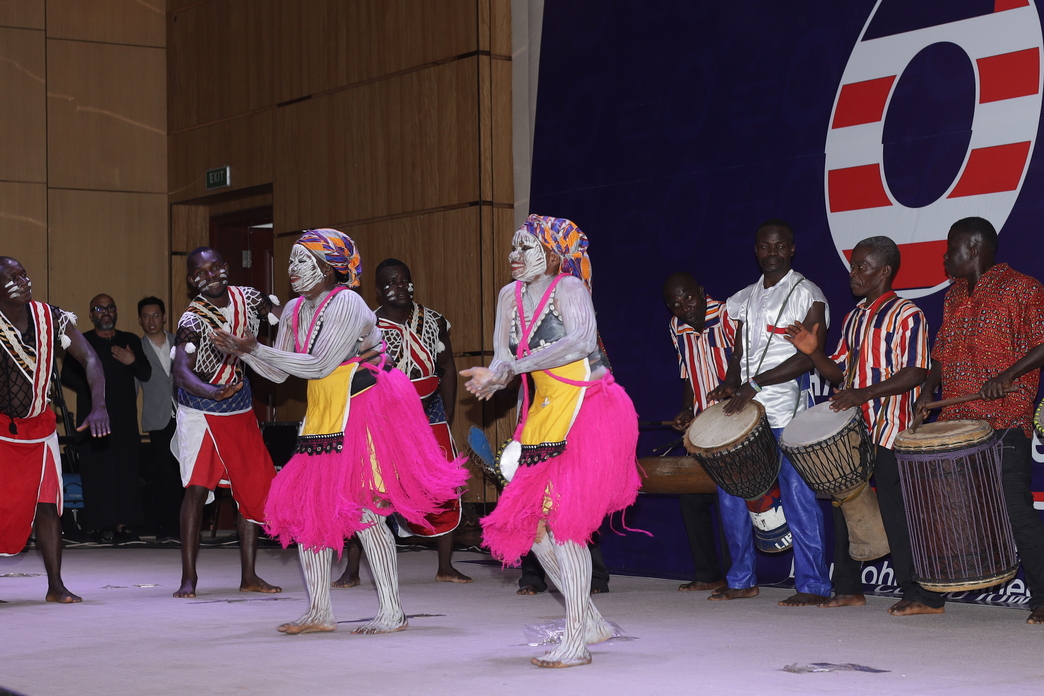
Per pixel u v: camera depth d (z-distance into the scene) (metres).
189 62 12.55
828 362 6.18
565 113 9.20
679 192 8.33
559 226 4.66
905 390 5.96
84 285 12.51
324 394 5.23
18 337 6.79
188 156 12.57
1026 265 6.56
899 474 5.80
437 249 10.02
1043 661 4.65
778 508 6.48
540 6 9.51
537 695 4.01
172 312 12.74
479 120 9.69
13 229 12.22
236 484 7.07
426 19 10.13
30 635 5.57
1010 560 5.65
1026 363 5.52
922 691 4.07
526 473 4.53
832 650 4.91
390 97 10.44
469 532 8.88
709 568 7.14
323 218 11.08
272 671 4.53
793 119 7.67
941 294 6.91
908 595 6.03
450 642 5.18
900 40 7.16
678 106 8.37
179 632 5.59
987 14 6.77
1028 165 6.58
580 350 4.48
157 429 10.87
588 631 5.08
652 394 8.41
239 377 7.07
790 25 7.72
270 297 7.28
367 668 4.56
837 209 7.42
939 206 6.93
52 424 6.93
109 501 10.46
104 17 12.65
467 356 9.77
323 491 5.18
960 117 6.86
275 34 11.59
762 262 6.52
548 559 4.82
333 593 7.01
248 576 7.18
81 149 12.53
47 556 6.81
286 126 11.48
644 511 8.39
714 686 4.16
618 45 8.82
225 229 12.84
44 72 12.41
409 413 5.29
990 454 5.60
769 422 6.38
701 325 7.08
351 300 5.21
